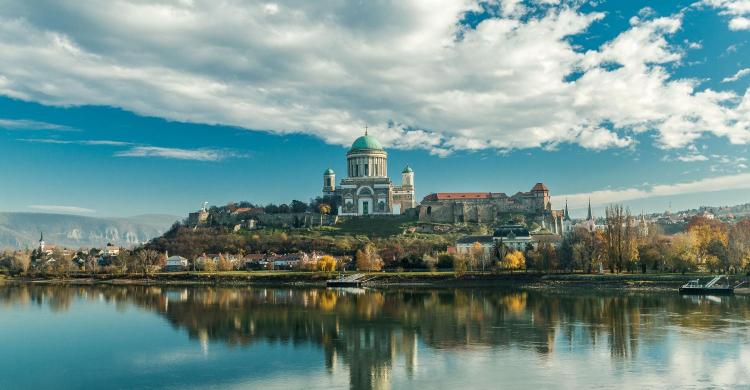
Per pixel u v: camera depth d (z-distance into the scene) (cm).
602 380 9100
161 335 13338
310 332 13488
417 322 14725
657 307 17050
